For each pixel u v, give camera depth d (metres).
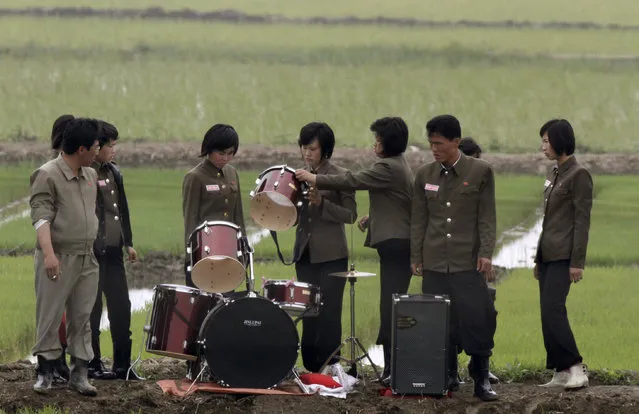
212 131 32.72
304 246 32.88
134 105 149.12
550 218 32.22
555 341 31.81
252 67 181.25
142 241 67.81
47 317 30.00
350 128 137.00
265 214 31.55
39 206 29.77
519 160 112.81
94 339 33.22
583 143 128.38
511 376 35.00
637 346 42.38
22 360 36.50
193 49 198.25
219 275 30.17
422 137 128.75
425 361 30.69
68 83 161.38
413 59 193.62
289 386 31.45
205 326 30.33
